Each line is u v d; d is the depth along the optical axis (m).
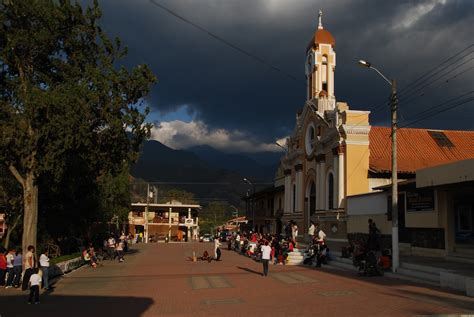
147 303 14.04
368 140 32.94
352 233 30.84
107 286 18.48
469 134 38.59
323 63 41.50
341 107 33.88
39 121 18.47
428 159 34.25
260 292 15.95
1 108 18.64
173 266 27.34
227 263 29.33
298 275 21.16
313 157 39.91
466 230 20.56
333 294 14.97
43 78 19.88
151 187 108.19
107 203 43.53
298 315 11.45
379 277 19.25
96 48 20.81
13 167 19.88
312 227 33.16
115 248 33.47
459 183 18.22
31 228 19.64
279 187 51.47
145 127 22.22
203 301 14.16
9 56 18.92
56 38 19.84
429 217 22.75
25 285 17.12
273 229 54.09
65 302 14.56
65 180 25.41
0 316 12.23
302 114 42.72
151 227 83.50
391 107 20.61
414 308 12.04
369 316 11.09
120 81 20.61
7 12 18.73
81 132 18.95
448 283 15.54
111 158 22.70
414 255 23.28
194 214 87.75
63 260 24.45
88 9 20.34
